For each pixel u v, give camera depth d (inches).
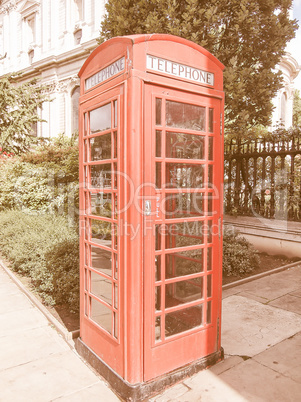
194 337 118.3
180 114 111.3
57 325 158.6
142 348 105.4
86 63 125.3
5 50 1067.9
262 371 119.7
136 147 100.3
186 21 225.3
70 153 416.8
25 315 175.2
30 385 114.2
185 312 120.8
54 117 894.4
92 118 125.0
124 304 104.2
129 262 102.3
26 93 623.5
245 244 264.2
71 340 145.9
